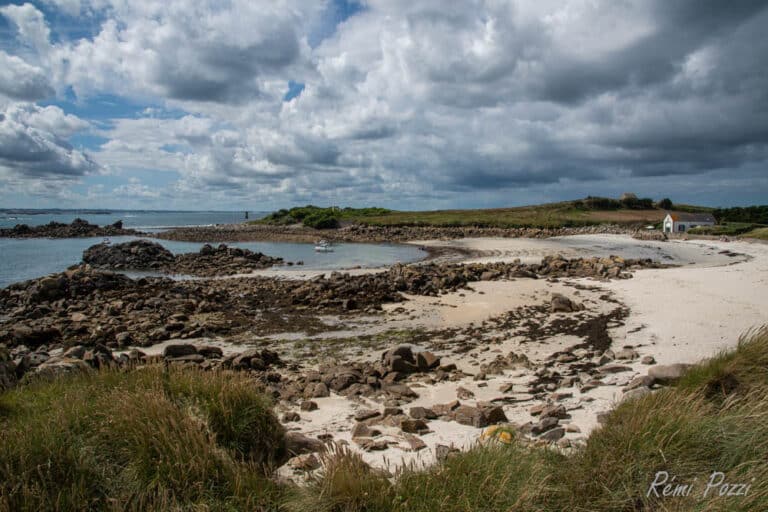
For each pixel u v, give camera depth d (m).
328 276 38.25
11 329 19.22
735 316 18.94
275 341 18.31
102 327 20.25
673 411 6.26
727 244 62.22
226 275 41.16
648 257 49.19
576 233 86.88
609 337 16.84
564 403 9.70
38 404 7.43
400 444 7.75
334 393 11.61
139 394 6.93
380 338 18.47
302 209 126.19
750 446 5.48
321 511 5.12
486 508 5.05
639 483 5.25
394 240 78.31
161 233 98.19
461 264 41.59
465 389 11.38
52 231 94.62
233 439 6.73
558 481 5.51
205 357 15.54
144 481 5.48
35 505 4.89
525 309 22.80
